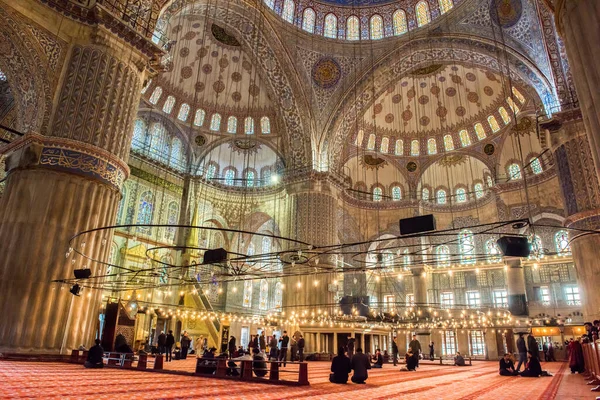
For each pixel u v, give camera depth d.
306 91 20.80
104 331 11.76
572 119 13.80
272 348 12.29
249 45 19.91
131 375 7.93
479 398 6.02
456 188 25.81
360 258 25.12
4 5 9.63
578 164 13.50
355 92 21.00
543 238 21.56
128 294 16.95
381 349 21.20
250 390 6.42
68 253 9.02
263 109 23.81
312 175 20.20
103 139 10.43
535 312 20.56
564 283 20.88
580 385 7.98
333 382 8.29
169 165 21.09
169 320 18.69
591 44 5.46
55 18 10.43
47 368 7.97
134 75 11.53
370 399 5.71
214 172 23.88
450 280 24.39
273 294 25.05
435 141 25.98
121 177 10.91
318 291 18.61
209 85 22.84
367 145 25.80
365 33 21.23
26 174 9.57
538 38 16.17
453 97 24.58
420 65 20.83
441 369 14.11
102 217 10.22
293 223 20.06
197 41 20.97
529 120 22.16
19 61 10.48
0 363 8.03
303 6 20.86
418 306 21.89
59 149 9.81
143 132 20.64
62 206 9.62
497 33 17.89
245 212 23.66
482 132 24.55
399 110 25.64
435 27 19.56
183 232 20.91
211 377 8.42
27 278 8.99
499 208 22.62
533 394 6.55
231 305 22.20
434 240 25.17
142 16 11.91
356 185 26.16
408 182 25.97
